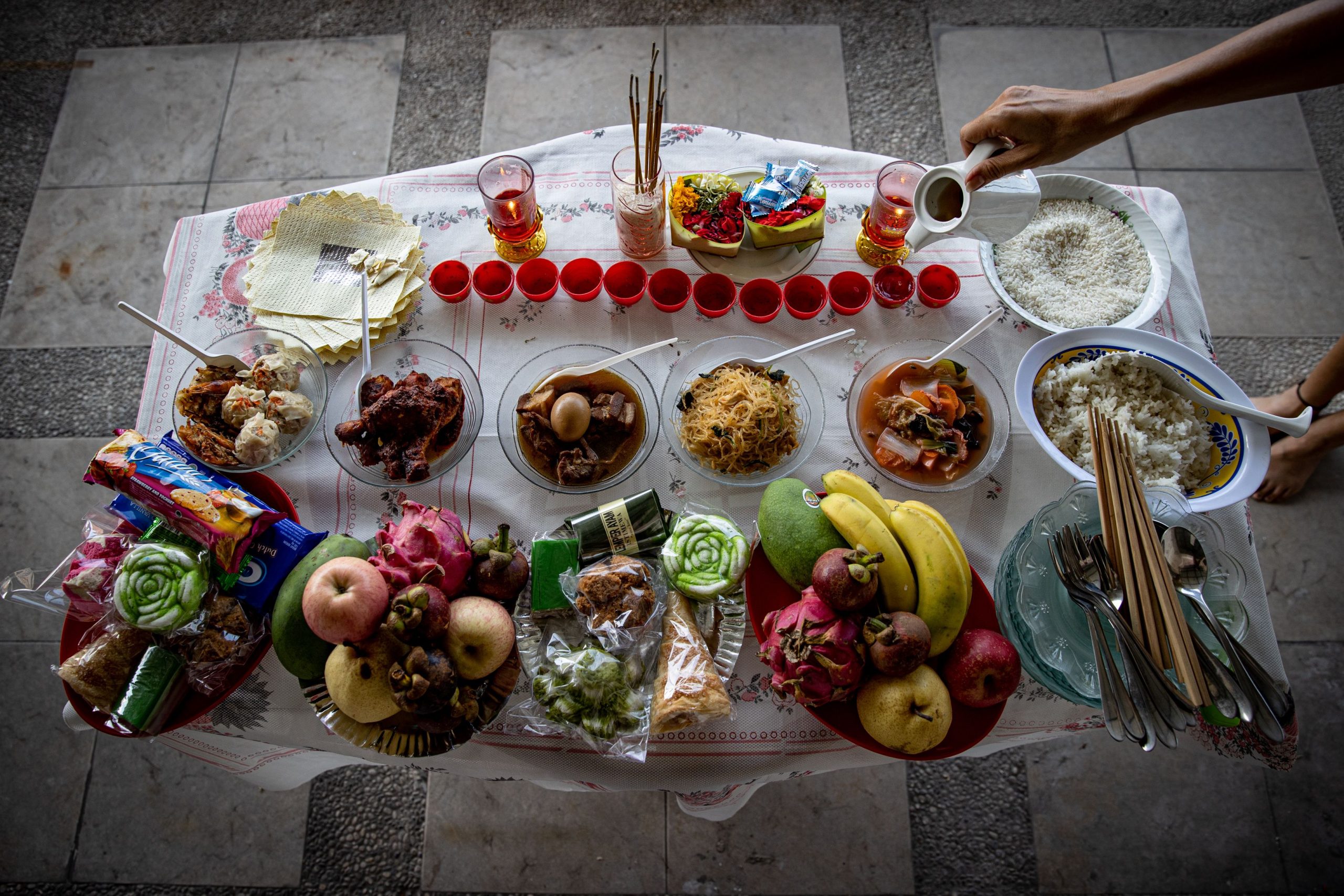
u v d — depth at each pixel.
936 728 0.92
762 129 2.49
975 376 1.21
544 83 2.54
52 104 2.54
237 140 2.50
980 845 1.85
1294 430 1.09
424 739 0.99
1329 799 1.86
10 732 1.92
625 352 1.24
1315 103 2.48
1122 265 1.30
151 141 2.50
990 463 1.17
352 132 2.50
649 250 1.32
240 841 1.85
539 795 1.88
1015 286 1.28
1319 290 2.31
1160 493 1.06
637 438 1.18
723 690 0.99
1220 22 2.58
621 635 0.98
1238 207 2.39
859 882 1.82
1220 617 1.01
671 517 1.10
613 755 0.97
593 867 1.83
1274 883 1.81
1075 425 1.16
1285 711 0.96
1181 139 2.45
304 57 2.58
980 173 1.10
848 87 2.54
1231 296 2.31
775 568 1.05
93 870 1.84
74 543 2.10
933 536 0.96
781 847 1.84
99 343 2.29
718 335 1.30
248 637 1.03
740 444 1.13
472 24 2.61
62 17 2.61
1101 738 1.92
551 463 1.16
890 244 1.30
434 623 0.90
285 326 1.26
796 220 1.24
